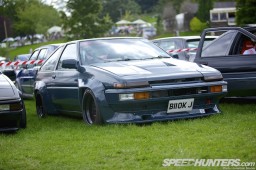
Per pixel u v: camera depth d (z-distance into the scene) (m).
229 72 8.03
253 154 4.68
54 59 8.66
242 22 29.19
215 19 64.88
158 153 5.01
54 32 78.69
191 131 6.04
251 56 7.86
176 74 6.84
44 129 7.29
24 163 5.07
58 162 4.99
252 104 8.49
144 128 6.41
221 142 5.27
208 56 8.47
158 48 8.18
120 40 8.18
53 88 8.37
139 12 120.69
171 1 98.44
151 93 6.64
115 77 6.74
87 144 5.73
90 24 60.41
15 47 71.25
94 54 7.75
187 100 6.83
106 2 116.38
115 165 4.70
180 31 74.50
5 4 70.06
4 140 6.39
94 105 7.14
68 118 8.48
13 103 6.93
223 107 8.23
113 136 6.05
